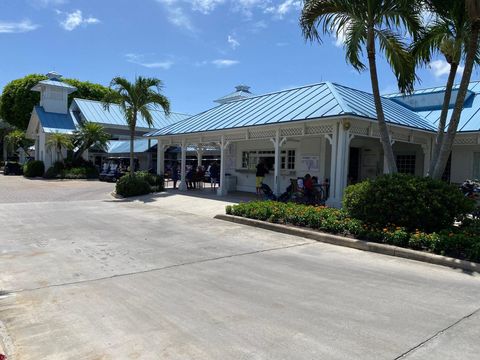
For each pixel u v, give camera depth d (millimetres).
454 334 4340
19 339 4258
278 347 4047
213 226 11336
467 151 17203
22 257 7699
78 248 8500
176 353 3938
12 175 38375
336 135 13523
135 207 15453
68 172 32375
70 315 4898
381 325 4578
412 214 8703
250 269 6984
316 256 7969
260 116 16938
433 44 11078
